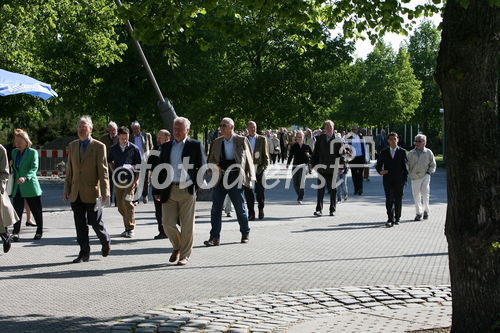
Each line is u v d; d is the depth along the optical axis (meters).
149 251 12.11
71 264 10.72
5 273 9.91
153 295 8.45
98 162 10.82
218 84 46.78
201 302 8.02
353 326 6.70
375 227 15.70
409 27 9.38
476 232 5.85
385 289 8.68
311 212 19.00
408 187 28.80
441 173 41.53
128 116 40.34
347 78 53.41
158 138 14.73
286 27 8.68
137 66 39.06
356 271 10.13
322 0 8.76
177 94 41.00
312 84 49.28
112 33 34.34
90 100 41.16
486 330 5.91
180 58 38.66
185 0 7.87
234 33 7.84
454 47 5.78
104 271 10.12
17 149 13.52
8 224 11.62
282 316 7.33
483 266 5.90
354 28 9.51
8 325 6.98
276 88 48.41
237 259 11.23
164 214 10.69
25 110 38.06
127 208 13.88
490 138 5.83
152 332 6.62
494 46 5.75
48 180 33.22
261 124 49.09
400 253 11.88
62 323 7.07
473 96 5.80
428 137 80.81
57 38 34.69
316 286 9.00
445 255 11.68
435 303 7.95
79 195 10.88
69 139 37.59
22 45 30.00
